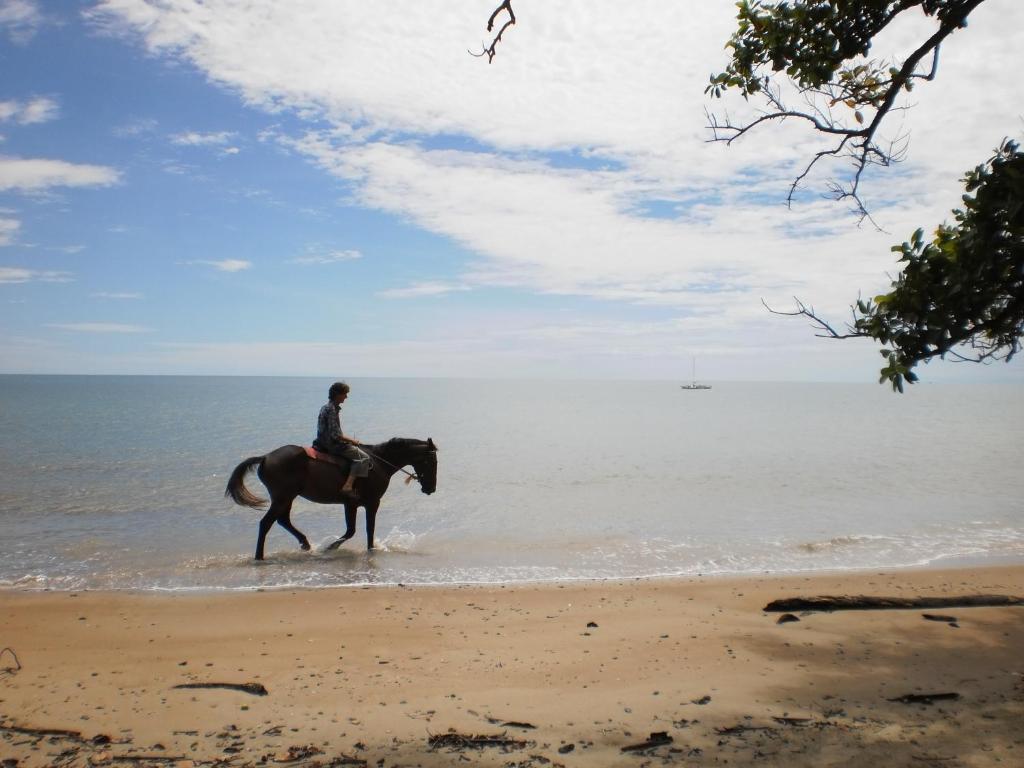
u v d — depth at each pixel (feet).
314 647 24.61
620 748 15.83
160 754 15.56
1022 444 120.16
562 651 23.91
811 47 23.58
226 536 46.09
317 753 15.64
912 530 49.24
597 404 327.06
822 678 20.66
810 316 18.49
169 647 24.61
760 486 69.10
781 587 33.53
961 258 16.83
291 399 314.76
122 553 40.83
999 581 34.81
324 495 42.04
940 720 17.17
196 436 116.78
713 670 21.63
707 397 479.00
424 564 39.09
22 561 38.65
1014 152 17.07
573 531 48.11
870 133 23.47
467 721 17.60
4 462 80.38
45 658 23.31
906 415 246.27
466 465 85.25
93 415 178.40
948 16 20.49
